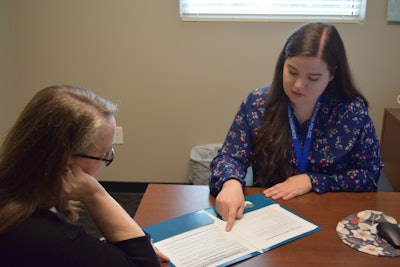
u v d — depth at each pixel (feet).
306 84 4.39
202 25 8.86
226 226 3.84
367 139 4.96
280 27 8.79
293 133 4.94
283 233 3.76
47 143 2.52
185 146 9.78
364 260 3.39
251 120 5.11
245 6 8.81
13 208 2.48
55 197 2.62
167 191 4.64
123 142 9.80
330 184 4.72
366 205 4.39
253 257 3.39
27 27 9.01
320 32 4.37
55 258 2.49
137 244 2.92
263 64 9.07
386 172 8.33
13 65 9.11
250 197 4.50
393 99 9.17
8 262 2.46
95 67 9.25
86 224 7.89
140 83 9.34
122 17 8.87
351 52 8.89
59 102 2.60
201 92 9.36
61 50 9.15
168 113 9.54
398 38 8.74
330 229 3.85
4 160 2.58
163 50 9.07
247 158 5.11
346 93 4.87
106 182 10.14
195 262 3.29
